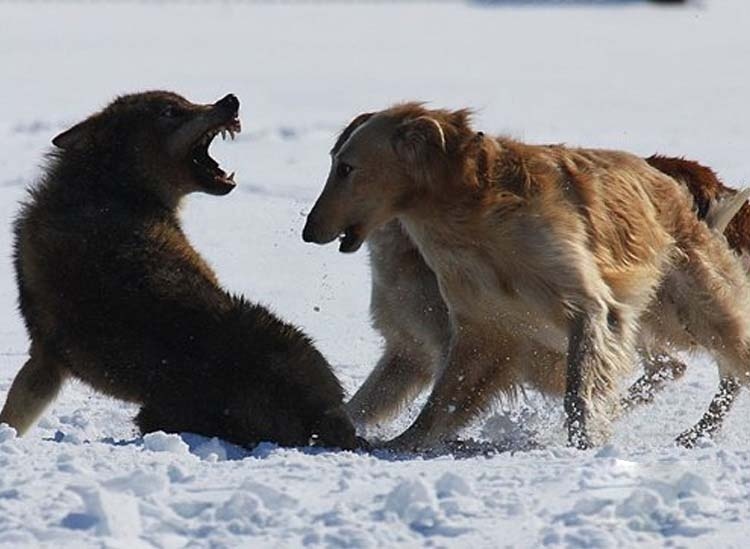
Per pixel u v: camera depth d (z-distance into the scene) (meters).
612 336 12.22
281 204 25.64
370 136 11.93
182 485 9.23
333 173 12.05
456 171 11.88
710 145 32.81
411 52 70.56
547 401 13.25
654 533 8.22
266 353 11.55
